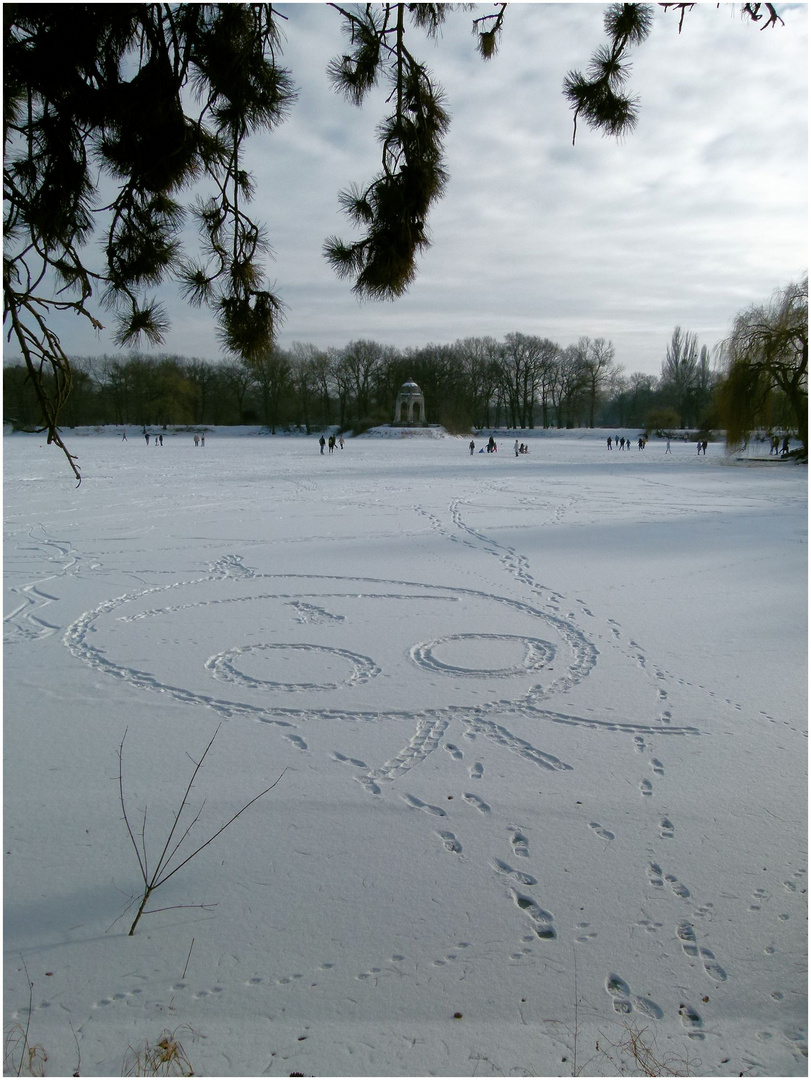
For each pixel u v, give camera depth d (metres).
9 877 5.20
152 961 4.40
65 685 8.78
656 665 9.39
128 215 4.25
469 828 5.77
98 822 5.88
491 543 18.22
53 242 4.14
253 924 4.71
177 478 36.19
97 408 105.69
